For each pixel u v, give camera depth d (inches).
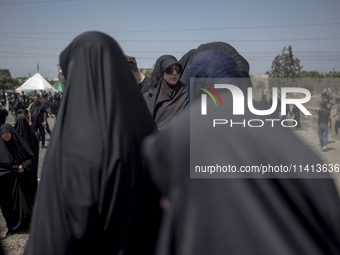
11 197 188.2
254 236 30.4
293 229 31.0
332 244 33.3
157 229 59.3
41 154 385.7
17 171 188.4
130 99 60.6
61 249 55.4
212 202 32.2
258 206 31.3
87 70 59.0
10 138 188.4
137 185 57.6
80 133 56.7
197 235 31.7
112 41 62.0
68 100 59.1
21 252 167.3
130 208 56.6
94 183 55.5
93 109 57.8
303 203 33.2
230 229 31.0
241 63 53.2
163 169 36.4
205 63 42.1
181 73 128.3
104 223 56.4
